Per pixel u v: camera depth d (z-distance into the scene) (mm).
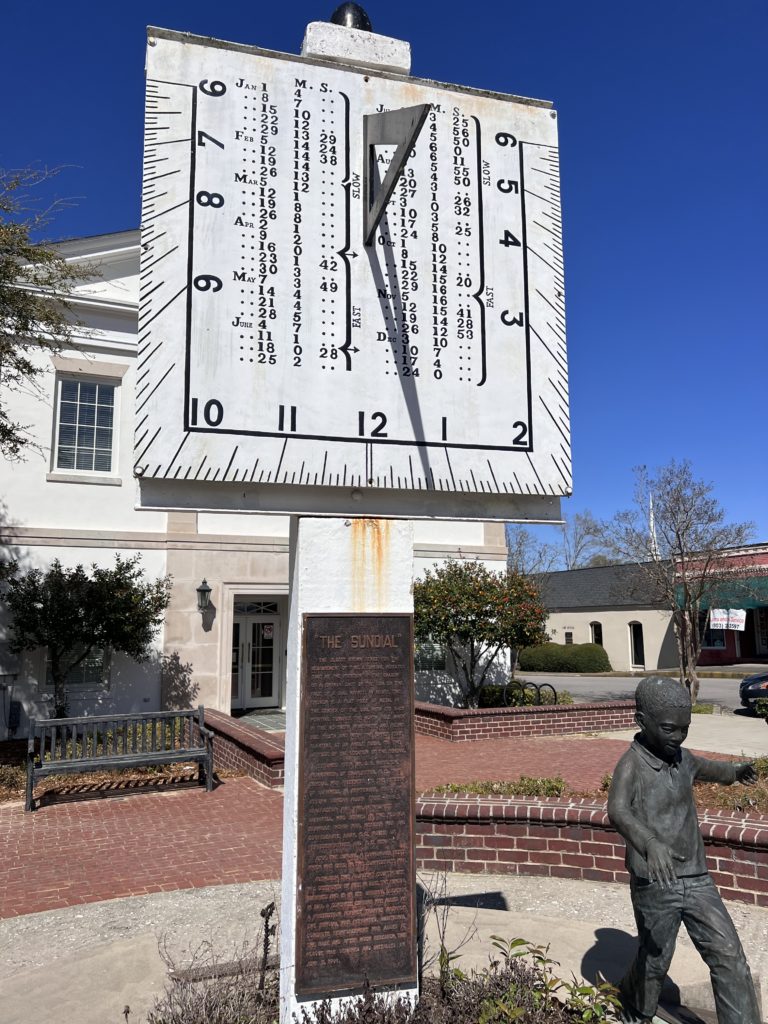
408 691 3211
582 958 3920
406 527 3350
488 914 4562
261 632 15922
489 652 16516
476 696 15008
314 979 2969
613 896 5262
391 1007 2963
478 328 3537
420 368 3420
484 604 14328
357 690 3170
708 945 3031
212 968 3668
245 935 4441
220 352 3156
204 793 8875
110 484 13477
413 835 3129
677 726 3141
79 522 13188
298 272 3297
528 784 7430
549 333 3656
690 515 19219
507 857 5840
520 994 3047
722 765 3363
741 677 29016
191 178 3205
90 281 13562
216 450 3100
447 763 10477
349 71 3486
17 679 12500
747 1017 2934
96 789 9047
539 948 3369
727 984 2973
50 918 5004
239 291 3211
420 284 3469
